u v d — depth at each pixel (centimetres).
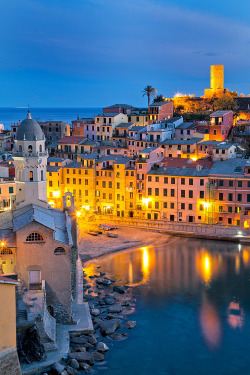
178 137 15850
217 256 10325
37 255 6688
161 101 18600
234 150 13425
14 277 6481
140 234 12088
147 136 15425
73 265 7844
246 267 9575
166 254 10556
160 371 5903
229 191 11900
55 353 5938
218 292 8356
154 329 7000
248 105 18925
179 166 12938
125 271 9481
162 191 12719
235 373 5884
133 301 8012
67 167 14050
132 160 13362
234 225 11694
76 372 5731
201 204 12250
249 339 6738
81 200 14025
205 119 17850
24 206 7606
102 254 10581
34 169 7575
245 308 7719
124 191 13400
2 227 7244
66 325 6769
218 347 6506
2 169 11112
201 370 5944
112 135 16975
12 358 5116
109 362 6097
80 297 7869
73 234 8144
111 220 13188
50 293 6744
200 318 7369
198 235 11731
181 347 6506
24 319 5847
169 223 12319
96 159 13925
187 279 8975
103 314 7488
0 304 5000
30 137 7494
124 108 18062
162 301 8006
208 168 12550
